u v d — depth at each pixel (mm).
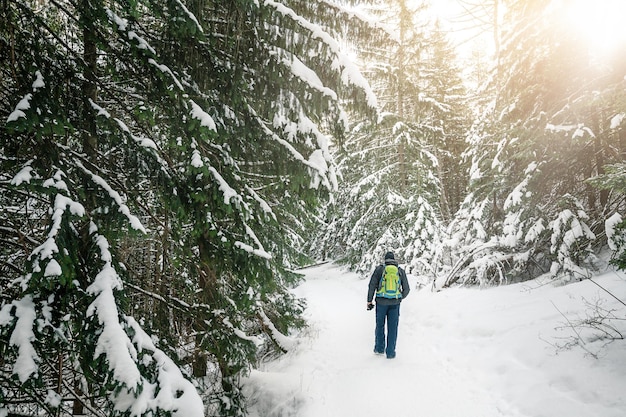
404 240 13891
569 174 8172
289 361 6316
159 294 4277
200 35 3498
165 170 3707
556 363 4281
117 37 3672
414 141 13758
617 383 3627
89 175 3246
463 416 3869
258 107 4836
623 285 5754
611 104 5793
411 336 6816
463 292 8555
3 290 3154
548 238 7910
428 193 14461
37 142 3039
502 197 9781
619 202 7051
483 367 4836
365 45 5328
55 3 3225
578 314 5305
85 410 3645
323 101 4520
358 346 6699
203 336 4344
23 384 2279
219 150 4309
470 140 10688
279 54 4430
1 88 3088
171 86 3475
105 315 2666
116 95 4383
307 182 4672
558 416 3479
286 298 7504
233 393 4793
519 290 7477
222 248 4234
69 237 2754
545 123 7625
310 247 21172
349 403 4422
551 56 7562
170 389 2713
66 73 3340
